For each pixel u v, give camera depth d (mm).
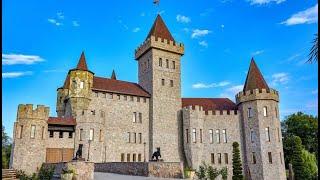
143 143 54969
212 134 56438
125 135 53438
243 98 56375
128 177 31938
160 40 60062
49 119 47156
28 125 44906
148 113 57031
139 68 63125
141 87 60656
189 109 56469
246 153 54438
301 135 73125
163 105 57625
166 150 55312
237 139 55875
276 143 52281
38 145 44750
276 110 54875
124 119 54156
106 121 52312
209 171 44344
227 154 55312
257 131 53531
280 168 51219
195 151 54500
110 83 57125
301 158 53469
